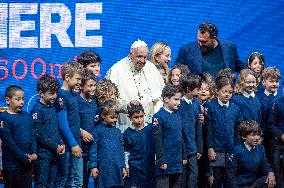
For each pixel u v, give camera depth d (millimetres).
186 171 17500
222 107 17719
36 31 22266
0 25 22250
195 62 19312
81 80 17266
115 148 16906
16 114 16609
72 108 17094
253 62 19344
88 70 17500
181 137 17141
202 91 18453
